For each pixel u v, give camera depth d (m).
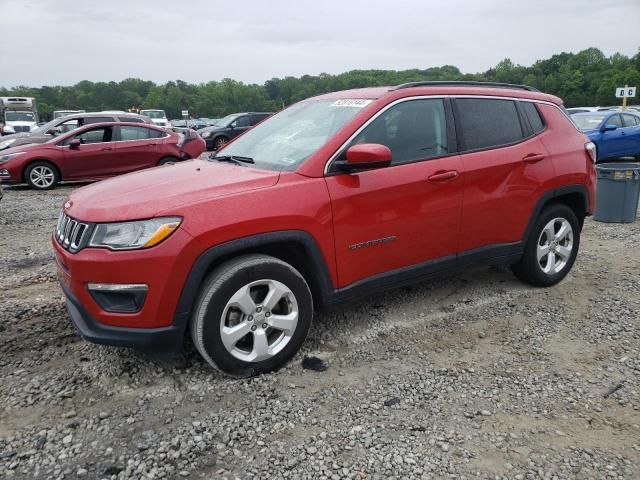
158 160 12.54
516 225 4.43
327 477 2.49
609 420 2.92
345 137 3.58
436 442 2.73
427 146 3.94
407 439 2.76
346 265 3.56
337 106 4.01
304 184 3.36
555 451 2.67
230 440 2.75
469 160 4.08
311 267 3.45
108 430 2.82
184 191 3.14
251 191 3.20
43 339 3.85
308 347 3.74
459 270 4.23
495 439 2.76
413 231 3.82
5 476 2.48
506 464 2.57
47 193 10.96
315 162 3.46
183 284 2.97
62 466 2.55
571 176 4.71
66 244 3.13
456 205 4.00
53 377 3.33
